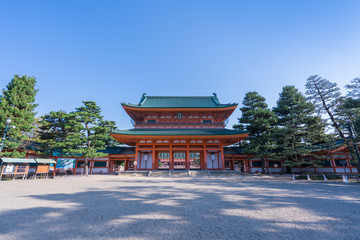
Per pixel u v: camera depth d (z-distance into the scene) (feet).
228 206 25.68
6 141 71.87
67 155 98.53
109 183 59.47
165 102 138.31
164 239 14.23
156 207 25.20
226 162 120.16
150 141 106.11
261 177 81.20
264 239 14.24
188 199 31.12
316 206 25.52
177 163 228.43
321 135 88.17
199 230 16.19
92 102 105.70
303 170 104.42
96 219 19.53
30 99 84.74
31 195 34.99
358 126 66.59
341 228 16.71
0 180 65.16
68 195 35.32
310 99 95.30
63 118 97.86
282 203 27.55
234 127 107.86
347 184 55.36
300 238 14.46
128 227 16.99
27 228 16.74
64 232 15.78
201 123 119.34
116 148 127.24
